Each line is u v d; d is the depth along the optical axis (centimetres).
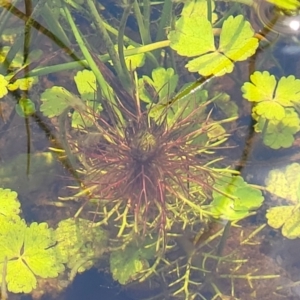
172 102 30
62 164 30
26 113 31
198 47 30
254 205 28
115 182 29
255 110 29
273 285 28
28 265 27
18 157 30
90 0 31
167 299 28
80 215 29
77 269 28
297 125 30
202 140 30
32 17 32
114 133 29
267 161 30
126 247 28
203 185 29
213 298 28
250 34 31
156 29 33
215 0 33
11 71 32
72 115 30
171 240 29
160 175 29
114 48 31
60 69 31
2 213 28
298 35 32
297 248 28
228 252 28
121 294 28
